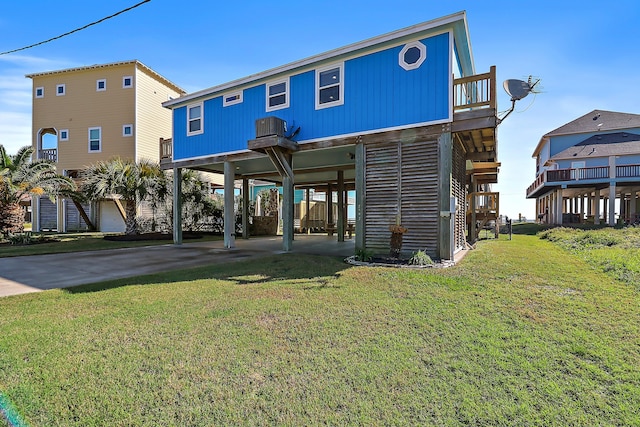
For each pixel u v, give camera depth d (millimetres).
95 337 2957
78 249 9828
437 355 2570
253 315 3508
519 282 4766
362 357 2557
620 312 3420
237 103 9828
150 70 17984
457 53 7605
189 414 1903
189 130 10992
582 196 26312
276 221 17750
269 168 12867
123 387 2166
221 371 2371
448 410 1919
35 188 12109
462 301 3891
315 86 8234
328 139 8016
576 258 7090
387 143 7250
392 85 7145
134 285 4941
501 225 23391
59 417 1877
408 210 6996
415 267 5996
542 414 1868
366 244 7500
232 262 7109
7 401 2014
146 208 15578
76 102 18031
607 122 25234
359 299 4039
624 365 2369
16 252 9016
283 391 2123
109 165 12883
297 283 4949
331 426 1801
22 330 3119
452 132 6574
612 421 1805
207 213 16609
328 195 16578
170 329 3141
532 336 2879
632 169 18172
